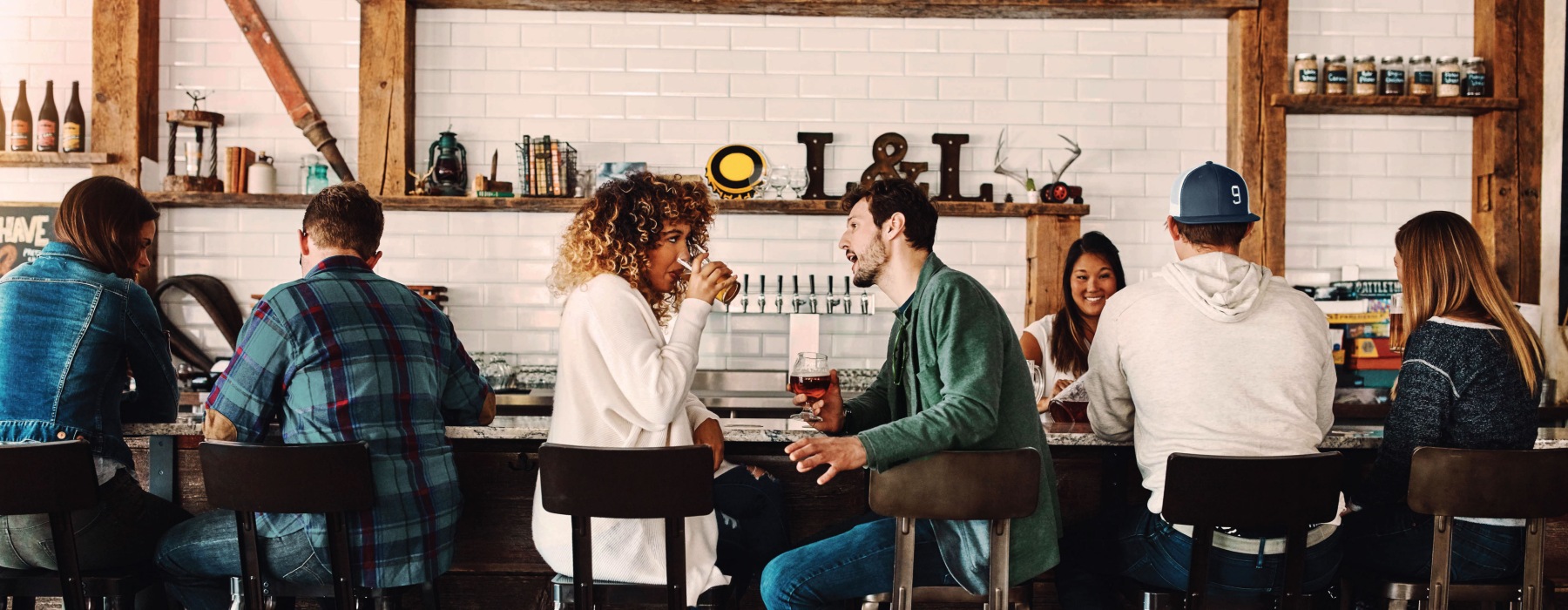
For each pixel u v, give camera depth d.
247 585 1.99
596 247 2.01
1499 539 2.04
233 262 4.53
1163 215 4.62
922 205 2.08
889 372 2.33
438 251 4.56
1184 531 1.98
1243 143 4.48
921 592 1.97
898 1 4.45
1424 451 1.89
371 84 4.43
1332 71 4.48
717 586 2.01
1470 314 2.08
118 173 4.41
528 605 2.41
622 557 1.96
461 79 4.58
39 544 2.13
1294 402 1.96
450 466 2.18
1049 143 4.64
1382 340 4.27
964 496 1.82
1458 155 4.64
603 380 1.93
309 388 2.02
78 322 2.19
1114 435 2.19
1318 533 2.01
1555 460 1.87
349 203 2.17
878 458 1.80
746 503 2.14
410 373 2.11
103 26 4.41
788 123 4.62
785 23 4.62
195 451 2.47
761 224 4.59
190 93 4.52
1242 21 4.49
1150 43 4.63
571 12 4.59
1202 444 1.96
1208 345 1.97
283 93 4.45
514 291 4.57
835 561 2.00
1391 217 4.63
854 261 2.17
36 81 4.52
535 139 4.44
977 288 1.98
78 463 1.97
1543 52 4.49
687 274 2.16
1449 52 4.62
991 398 1.87
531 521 2.41
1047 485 2.03
